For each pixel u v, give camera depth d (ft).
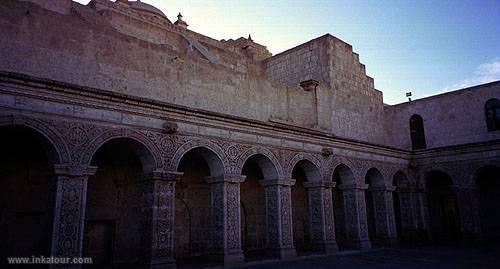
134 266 54.08
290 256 63.57
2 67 47.19
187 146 53.36
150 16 96.73
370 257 66.39
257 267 54.49
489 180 95.04
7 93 39.04
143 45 61.00
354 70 99.19
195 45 86.33
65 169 41.91
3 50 47.65
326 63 91.50
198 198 67.26
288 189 66.59
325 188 72.79
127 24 79.77
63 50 52.60
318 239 70.85
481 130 95.04
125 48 58.85
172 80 63.26
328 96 88.74
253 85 75.15
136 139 48.32
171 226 50.06
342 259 63.46
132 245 58.03
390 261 61.36
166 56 63.31
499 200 93.04
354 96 97.04
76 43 53.98
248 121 60.70
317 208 71.77
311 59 94.53
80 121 43.96
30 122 40.22
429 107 104.06
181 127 53.16
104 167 56.80
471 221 87.51
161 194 49.75
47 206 42.32
